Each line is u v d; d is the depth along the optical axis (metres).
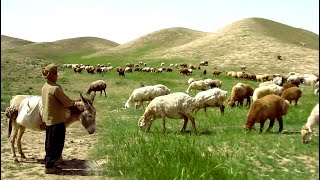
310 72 64.25
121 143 10.06
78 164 8.89
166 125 14.62
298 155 9.13
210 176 6.51
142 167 7.37
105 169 8.19
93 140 12.00
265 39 93.94
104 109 20.84
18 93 26.77
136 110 19.34
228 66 70.88
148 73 56.78
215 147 9.80
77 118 8.88
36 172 8.16
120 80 45.59
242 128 13.22
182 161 7.05
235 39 96.12
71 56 123.62
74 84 40.16
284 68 68.19
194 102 12.94
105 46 166.62
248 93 21.28
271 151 9.57
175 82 44.44
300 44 100.06
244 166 7.95
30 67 63.59
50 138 8.09
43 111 8.24
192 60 79.69
